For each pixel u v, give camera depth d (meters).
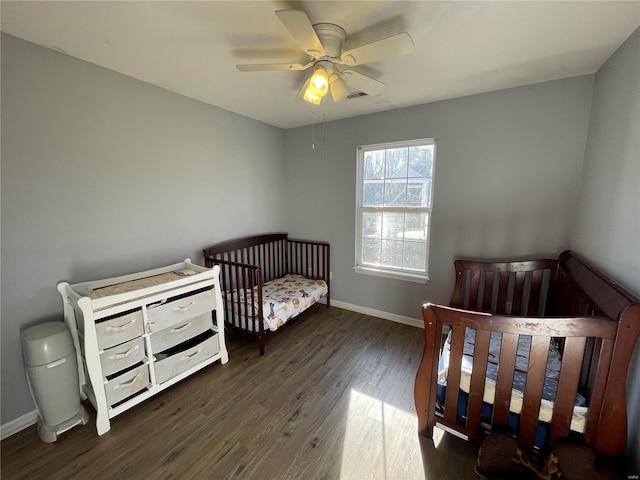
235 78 2.18
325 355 2.56
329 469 1.50
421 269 3.04
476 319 1.38
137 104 2.21
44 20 1.46
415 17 1.41
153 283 2.08
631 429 1.33
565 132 2.20
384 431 1.74
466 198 2.65
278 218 3.77
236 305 2.79
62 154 1.85
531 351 1.31
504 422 1.40
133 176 2.23
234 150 3.08
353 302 3.52
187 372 2.16
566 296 1.97
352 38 1.60
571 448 1.25
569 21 1.44
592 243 1.86
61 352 1.68
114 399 1.77
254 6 1.34
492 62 1.90
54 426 1.69
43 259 1.81
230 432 1.73
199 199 2.76
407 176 2.99
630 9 1.33
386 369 2.35
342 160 3.33
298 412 1.89
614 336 1.19
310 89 1.53
